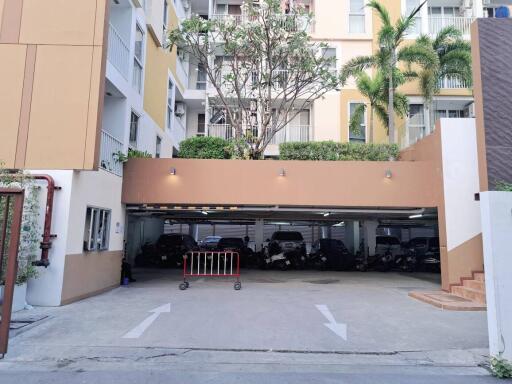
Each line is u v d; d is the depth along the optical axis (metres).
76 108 8.51
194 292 10.36
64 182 8.33
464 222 10.73
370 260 16.91
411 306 8.99
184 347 5.80
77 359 5.23
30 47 8.63
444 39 15.65
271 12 12.99
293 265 16.86
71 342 5.91
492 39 10.54
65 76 8.59
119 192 10.98
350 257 17.05
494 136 10.31
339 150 12.23
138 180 11.23
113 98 11.76
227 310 8.20
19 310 7.67
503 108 10.34
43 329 6.52
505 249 5.13
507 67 10.42
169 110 17.84
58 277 8.15
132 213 13.45
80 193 8.77
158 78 15.74
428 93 15.33
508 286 5.06
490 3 19.36
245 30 12.82
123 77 11.54
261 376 4.73
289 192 11.19
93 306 8.28
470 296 9.48
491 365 5.00
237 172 11.23
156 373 4.77
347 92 18.95
